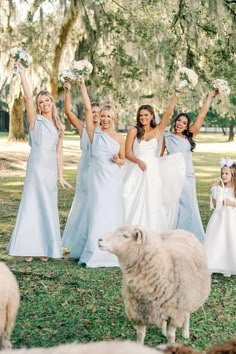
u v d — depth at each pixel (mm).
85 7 17047
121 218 7457
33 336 4852
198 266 4582
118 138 7484
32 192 7398
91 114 7617
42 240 7410
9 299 4000
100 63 18297
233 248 6984
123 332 4988
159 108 19344
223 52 15656
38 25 20547
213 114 40000
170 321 4402
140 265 4258
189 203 8180
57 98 22828
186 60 16359
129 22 16734
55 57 20562
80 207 7844
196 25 15523
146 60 17469
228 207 7070
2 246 8352
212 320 5414
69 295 6051
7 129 49344
